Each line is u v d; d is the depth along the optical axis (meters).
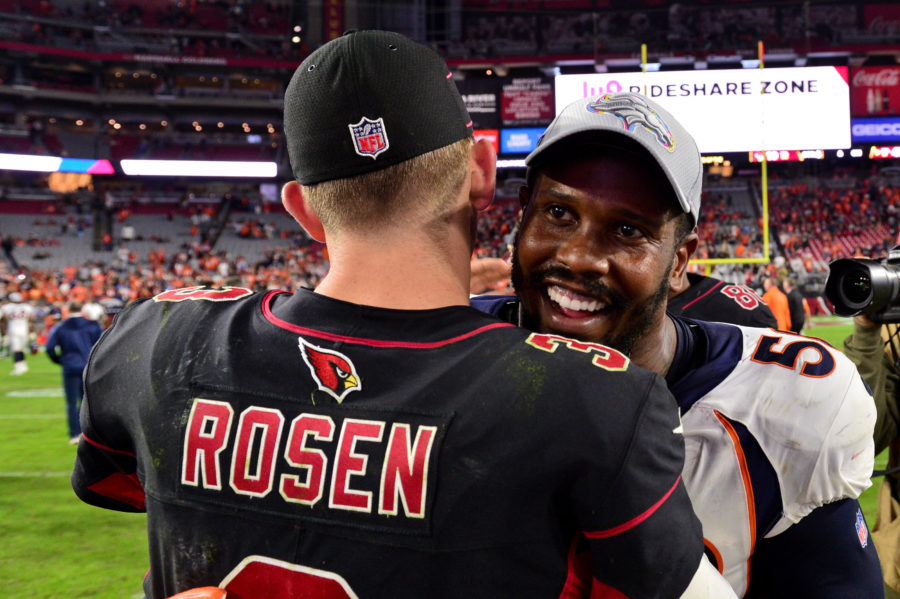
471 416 0.68
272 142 30.23
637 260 0.93
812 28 25.53
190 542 0.74
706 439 1.02
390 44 0.77
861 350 1.60
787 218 24.84
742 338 1.10
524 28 29.06
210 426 0.75
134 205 28.02
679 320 1.16
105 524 4.06
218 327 0.82
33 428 6.87
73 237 25.53
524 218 1.01
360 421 0.70
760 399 1.01
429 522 0.67
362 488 0.69
